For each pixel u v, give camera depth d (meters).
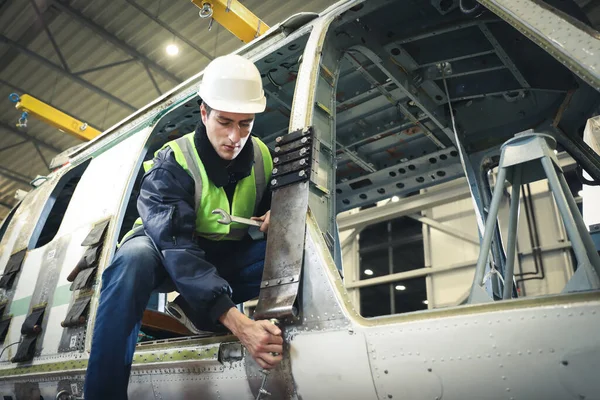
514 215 2.12
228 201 2.34
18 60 11.27
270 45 2.83
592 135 3.17
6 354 3.41
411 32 3.06
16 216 4.41
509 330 1.43
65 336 2.94
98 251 2.99
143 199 2.18
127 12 9.89
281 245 2.01
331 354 1.74
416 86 3.42
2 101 12.48
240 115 2.12
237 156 2.26
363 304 11.11
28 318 3.28
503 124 3.65
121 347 1.95
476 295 1.85
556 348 1.35
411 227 10.99
